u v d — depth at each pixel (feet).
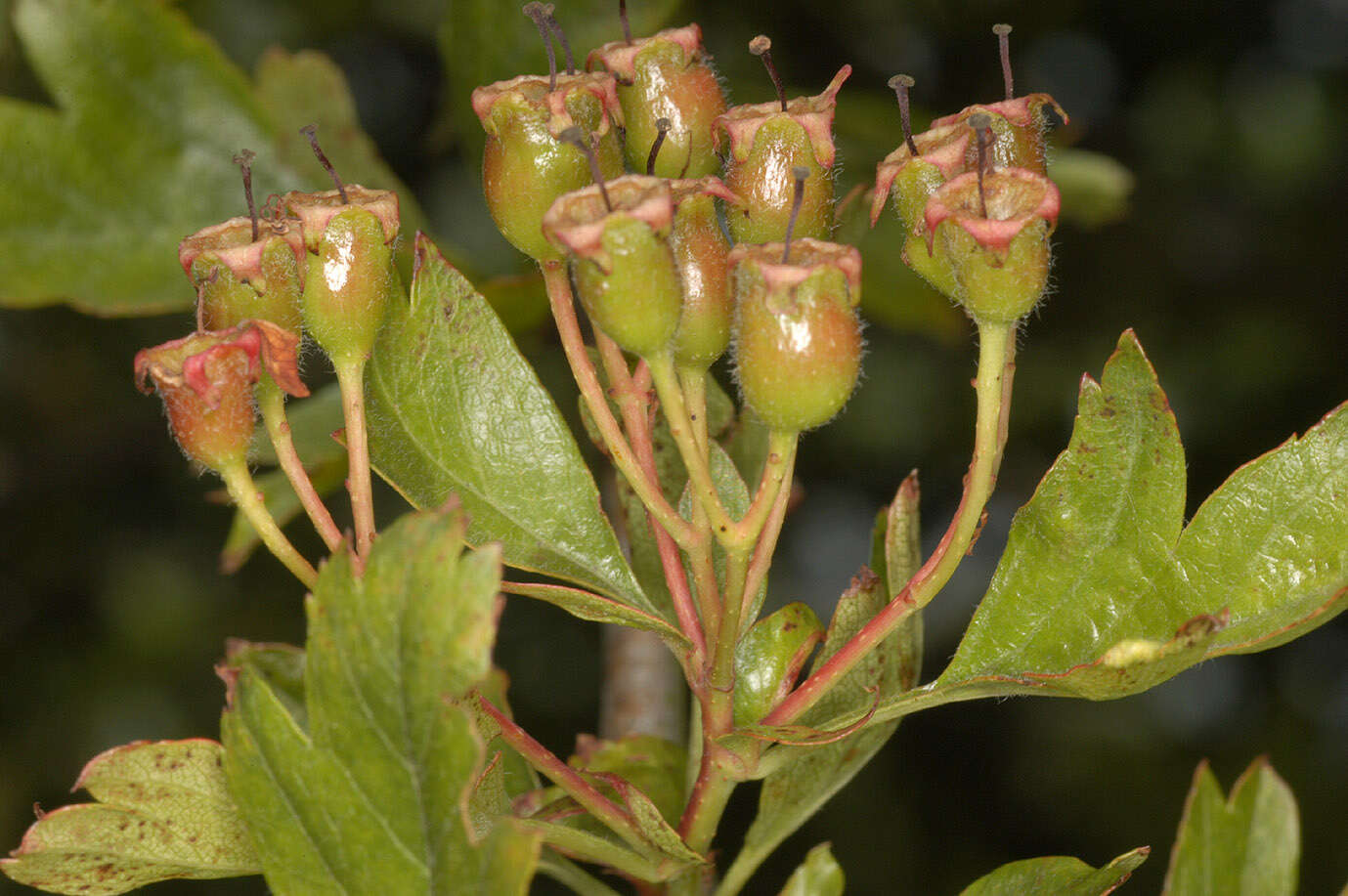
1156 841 1.29
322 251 0.64
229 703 0.63
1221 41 1.36
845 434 1.36
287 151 0.83
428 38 1.33
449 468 0.67
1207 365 1.36
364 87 1.34
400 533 0.62
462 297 0.67
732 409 0.71
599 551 0.67
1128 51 1.38
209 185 0.82
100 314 0.81
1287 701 1.32
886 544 0.67
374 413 0.67
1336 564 0.66
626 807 0.67
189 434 0.64
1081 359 1.36
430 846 0.62
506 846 0.61
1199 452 1.36
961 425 1.35
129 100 0.82
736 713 0.66
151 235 0.82
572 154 0.64
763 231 0.65
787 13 1.20
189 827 0.65
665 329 0.63
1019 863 0.66
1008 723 1.34
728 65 1.18
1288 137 1.36
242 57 1.27
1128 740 1.32
